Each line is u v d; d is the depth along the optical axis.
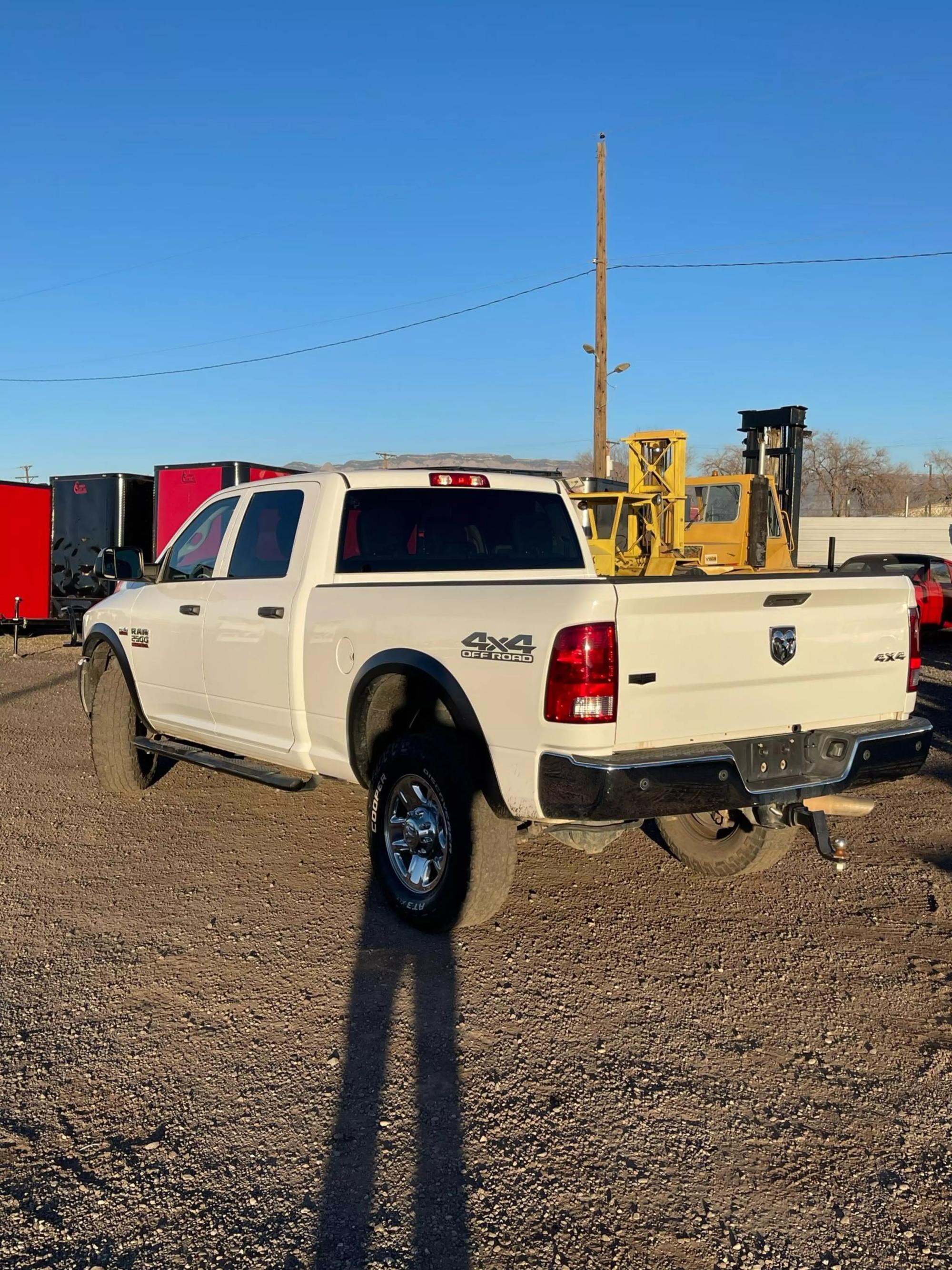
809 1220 2.90
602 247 23.58
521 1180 3.07
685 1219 2.90
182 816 6.94
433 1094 3.52
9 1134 3.29
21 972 4.48
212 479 16.67
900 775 4.80
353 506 5.58
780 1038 3.93
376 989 4.31
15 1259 2.72
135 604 7.02
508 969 4.51
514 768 4.23
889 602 4.85
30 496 19.41
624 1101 3.49
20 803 7.28
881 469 77.69
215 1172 3.10
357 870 5.81
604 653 3.96
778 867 5.93
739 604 4.30
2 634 21.56
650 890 5.52
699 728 4.24
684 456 15.96
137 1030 3.96
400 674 4.80
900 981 4.41
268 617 5.66
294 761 5.61
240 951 4.68
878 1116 3.42
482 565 5.85
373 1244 2.79
